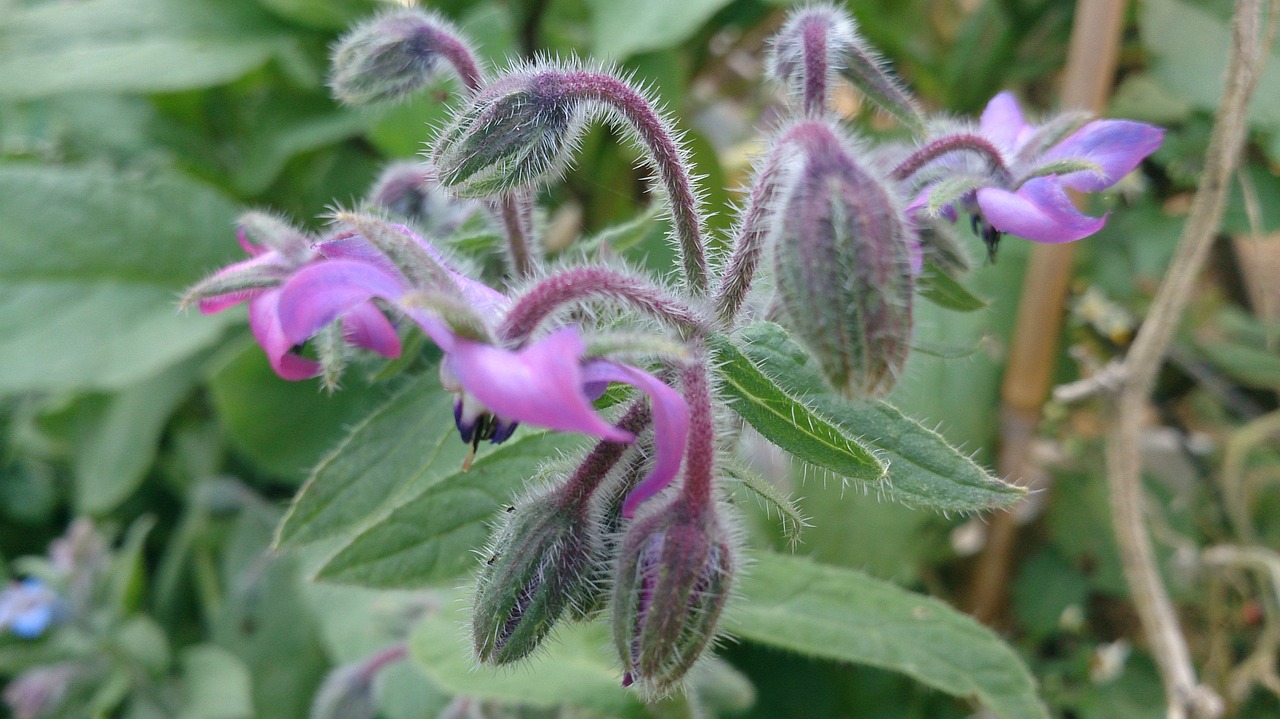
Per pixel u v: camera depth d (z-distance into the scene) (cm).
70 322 23
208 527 29
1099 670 25
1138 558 20
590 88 16
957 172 16
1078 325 25
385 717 24
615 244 17
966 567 26
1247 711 25
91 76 23
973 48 27
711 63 32
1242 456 24
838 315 14
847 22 17
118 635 26
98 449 28
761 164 16
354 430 17
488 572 15
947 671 18
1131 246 24
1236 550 23
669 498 15
